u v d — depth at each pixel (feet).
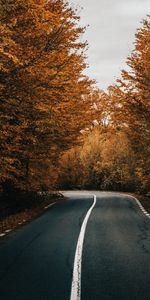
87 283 26.35
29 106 45.70
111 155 175.32
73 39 58.34
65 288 25.16
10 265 31.42
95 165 194.29
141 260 33.22
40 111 49.19
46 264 31.73
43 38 44.83
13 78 42.22
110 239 43.98
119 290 24.76
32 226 55.83
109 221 61.62
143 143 85.66
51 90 48.78
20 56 42.24
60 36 47.57
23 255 35.19
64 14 58.29
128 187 171.22
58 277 27.81
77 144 91.81
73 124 78.38
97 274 28.66
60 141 77.71
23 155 62.54
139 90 80.89
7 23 39.27
